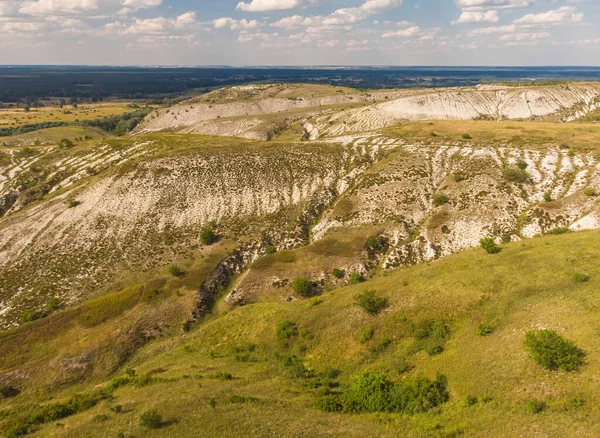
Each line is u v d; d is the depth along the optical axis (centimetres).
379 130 12662
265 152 10088
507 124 11931
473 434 2480
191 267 6675
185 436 2700
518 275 4084
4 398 4484
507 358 3014
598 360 2656
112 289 6325
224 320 5216
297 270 6406
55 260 6931
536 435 2302
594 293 3384
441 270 4703
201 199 8381
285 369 3928
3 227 7812
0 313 5956
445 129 11625
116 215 7981
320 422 2805
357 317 4275
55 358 4884
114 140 12231
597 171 7606
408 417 2822
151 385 3816
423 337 3725
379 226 7269
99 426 3039
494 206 7262
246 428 2733
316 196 8412
